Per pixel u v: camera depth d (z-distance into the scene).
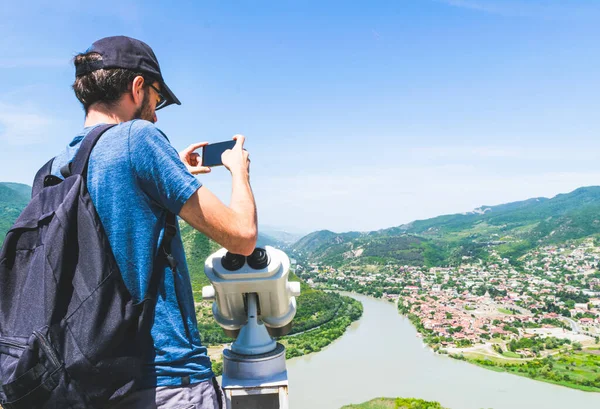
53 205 1.97
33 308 1.80
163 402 1.97
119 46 2.30
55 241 1.85
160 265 2.10
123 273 1.97
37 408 1.74
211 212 2.03
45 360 1.73
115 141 2.08
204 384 2.09
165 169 2.02
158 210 2.11
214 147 2.62
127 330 1.92
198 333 2.19
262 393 2.40
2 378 1.74
